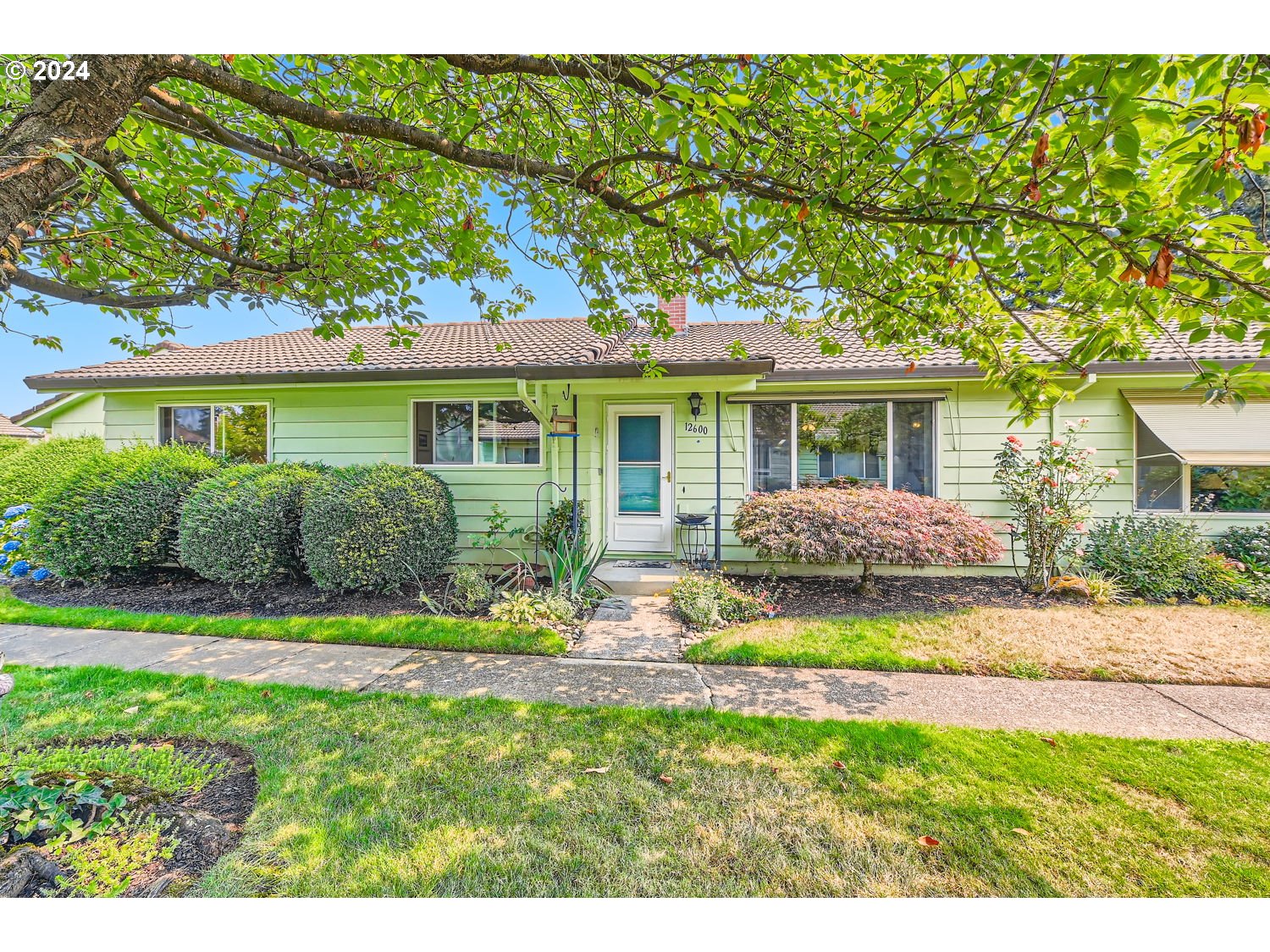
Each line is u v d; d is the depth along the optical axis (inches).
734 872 80.0
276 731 119.0
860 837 86.7
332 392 309.6
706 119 83.6
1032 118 70.8
